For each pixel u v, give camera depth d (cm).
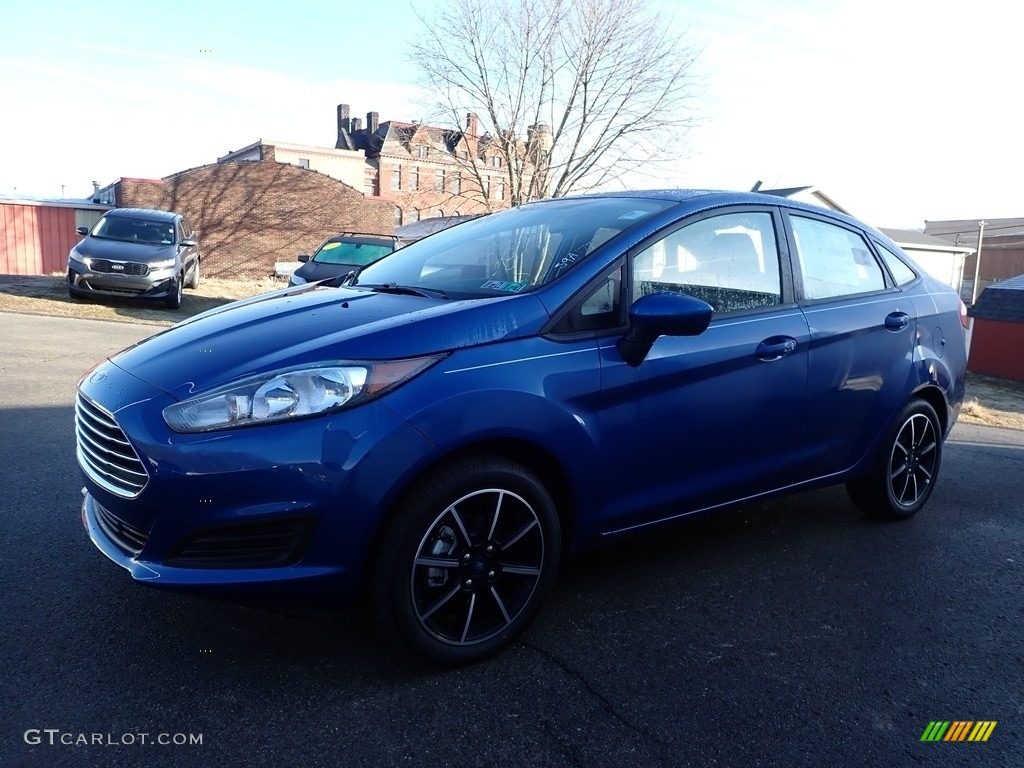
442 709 241
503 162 2067
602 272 292
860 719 248
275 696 243
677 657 279
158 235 1408
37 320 1088
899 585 353
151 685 246
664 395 299
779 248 357
